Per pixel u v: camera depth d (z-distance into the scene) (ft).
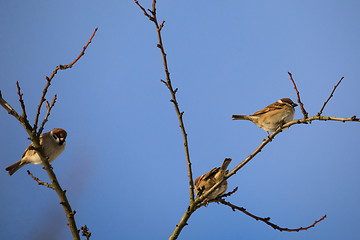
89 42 22.63
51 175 24.41
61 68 22.88
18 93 23.38
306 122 23.82
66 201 24.53
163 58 23.57
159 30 23.03
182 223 25.93
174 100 24.43
